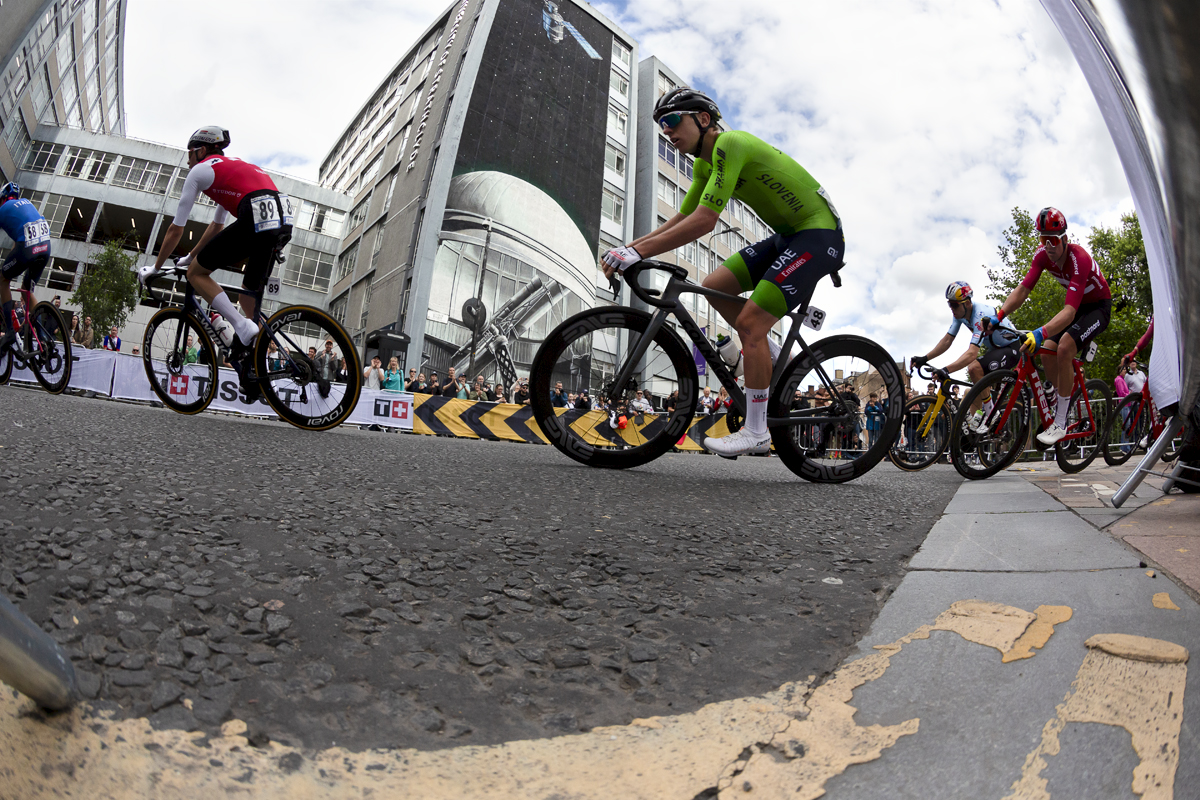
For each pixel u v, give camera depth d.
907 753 0.72
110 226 35.59
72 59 32.31
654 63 38.72
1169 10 0.29
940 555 1.62
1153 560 1.39
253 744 0.68
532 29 31.30
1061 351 4.18
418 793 0.64
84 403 4.60
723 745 0.74
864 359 3.34
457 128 27.03
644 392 3.18
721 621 1.16
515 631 1.06
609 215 33.66
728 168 2.93
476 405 10.01
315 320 4.03
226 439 2.98
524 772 0.68
